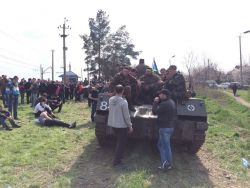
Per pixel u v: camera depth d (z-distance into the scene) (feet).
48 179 28.84
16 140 42.29
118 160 32.48
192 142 36.55
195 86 178.50
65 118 63.72
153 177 29.68
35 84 77.56
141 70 45.06
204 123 34.83
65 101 103.04
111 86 38.17
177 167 33.04
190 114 35.17
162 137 31.55
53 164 32.58
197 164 34.99
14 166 31.89
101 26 214.28
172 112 31.48
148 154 36.52
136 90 38.73
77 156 35.94
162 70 44.34
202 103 35.70
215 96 164.76
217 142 45.06
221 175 31.89
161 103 31.42
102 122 36.29
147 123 34.35
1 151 36.50
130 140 40.86
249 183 29.99
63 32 157.69
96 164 33.19
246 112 100.17
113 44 215.72
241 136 49.70
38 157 34.91
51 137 44.55
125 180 28.12
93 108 57.67
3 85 70.69
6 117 50.44
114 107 32.12
